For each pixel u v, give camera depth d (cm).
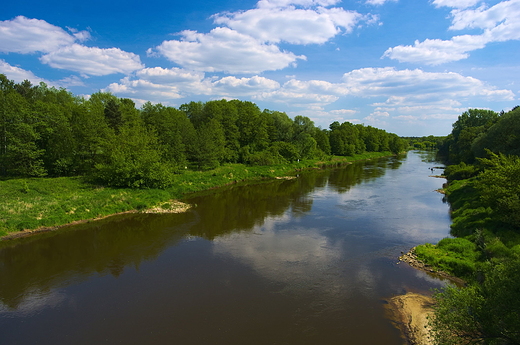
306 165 7069
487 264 1430
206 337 1155
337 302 1374
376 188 4253
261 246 2061
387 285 1516
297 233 2323
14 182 3080
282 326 1212
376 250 1970
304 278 1603
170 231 2383
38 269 1742
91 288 1530
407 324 1209
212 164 5206
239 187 4416
